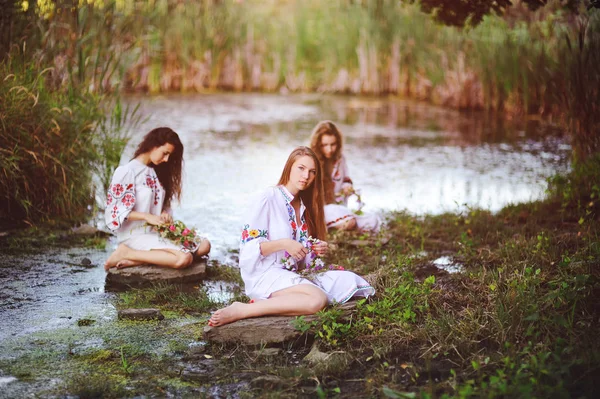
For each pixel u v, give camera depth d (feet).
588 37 27.73
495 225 23.72
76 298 17.65
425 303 16.05
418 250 21.79
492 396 11.36
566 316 14.93
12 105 23.49
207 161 34.68
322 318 14.87
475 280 17.97
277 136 41.57
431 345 14.24
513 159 36.04
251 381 13.06
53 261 20.57
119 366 13.66
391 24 58.34
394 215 26.08
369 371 13.37
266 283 15.67
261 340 14.66
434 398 11.83
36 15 26.81
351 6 60.18
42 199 24.49
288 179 16.10
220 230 24.39
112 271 18.93
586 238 20.61
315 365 13.62
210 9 59.77
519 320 14.69
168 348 14.61
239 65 60.39
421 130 44.04
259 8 63.93
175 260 19.13
